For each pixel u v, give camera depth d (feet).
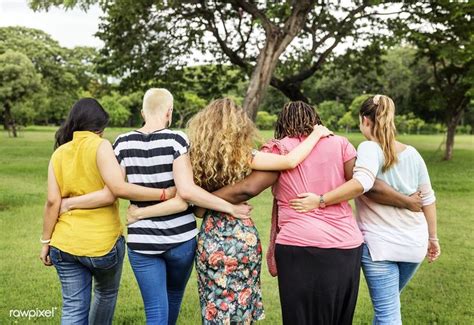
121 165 9.52
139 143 9.45
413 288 15.21
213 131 9.12
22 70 110.73
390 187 9.32
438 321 12.71
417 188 9.67
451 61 63.52
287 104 9.64
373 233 9.46
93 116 9.72
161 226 9.27
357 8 54.29
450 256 18.93
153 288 9.34
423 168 9.62
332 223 8.84
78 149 9.44
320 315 8.77
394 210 9.42
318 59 59.82
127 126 209.46
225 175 9.02
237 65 62.44
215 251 9.09
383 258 9.30
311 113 9.48
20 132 146.20
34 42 136.56
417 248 9.36
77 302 9.57
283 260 8.91
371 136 9.50
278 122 9.68
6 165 52.60
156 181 9.34
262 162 8.95
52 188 9.48
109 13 48.26
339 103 200.03
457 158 71.61
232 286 9.09
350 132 188.34
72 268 9.51
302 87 75.56
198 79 68.39
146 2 45.24
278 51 41.93
